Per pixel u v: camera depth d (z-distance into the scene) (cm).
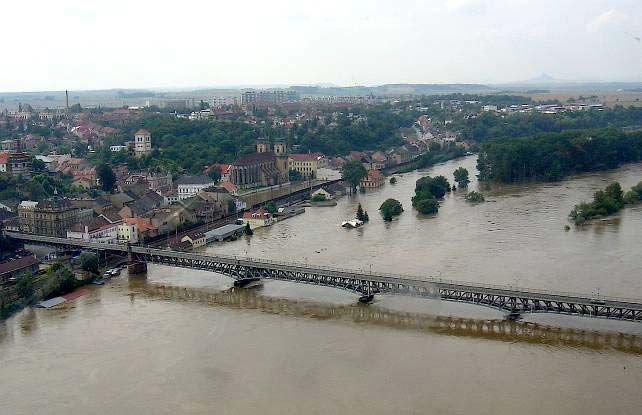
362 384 14862
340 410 13725
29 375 15925
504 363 15788
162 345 17462
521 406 13688
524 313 18862
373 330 18162
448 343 17100
